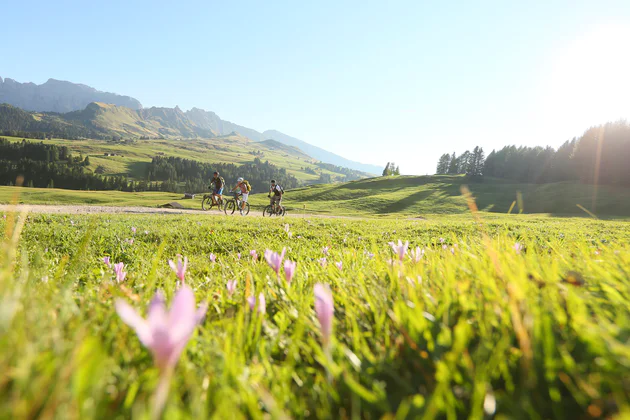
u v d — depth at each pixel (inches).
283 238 453.4
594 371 37.8
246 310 67.1
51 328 43.1
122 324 52.9
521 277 60.8
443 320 51.9
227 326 59.5
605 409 32.8
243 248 358.9
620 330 38.8
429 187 4436.5
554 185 3629.4
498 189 4074.8
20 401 26.1
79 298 75.8
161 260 223.3
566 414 35.4
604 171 3314.5
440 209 3063.5
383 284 86.7
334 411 42.0
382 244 407.5
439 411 34.5
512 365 41.4
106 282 88.1
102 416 30.7
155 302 23.7
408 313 53.0
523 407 32.7
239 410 37.8
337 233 522.0
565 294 57.4
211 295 91.7
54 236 357.1
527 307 45.9
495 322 48.6
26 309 44.4
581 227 658.2
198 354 50.4
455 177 5413.4
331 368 41.7
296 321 65.6
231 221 643.5
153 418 22.5
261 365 49.3
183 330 22.3
